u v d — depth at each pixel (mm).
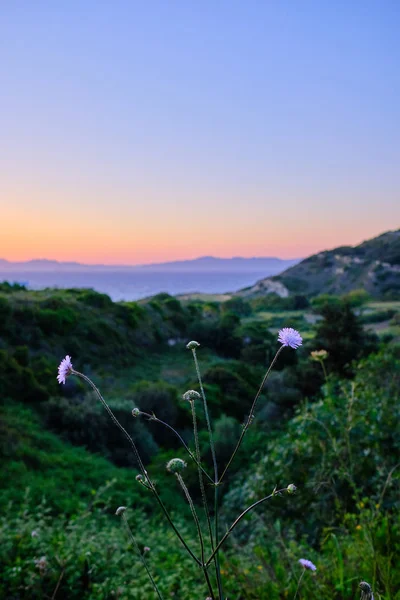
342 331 19797
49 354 28344
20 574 3988
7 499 8914
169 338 39656
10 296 31969
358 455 4543
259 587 3209
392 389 6465
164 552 4852
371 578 2801
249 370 30812
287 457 5203
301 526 4773
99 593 3773
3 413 16109
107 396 19719
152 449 16734
